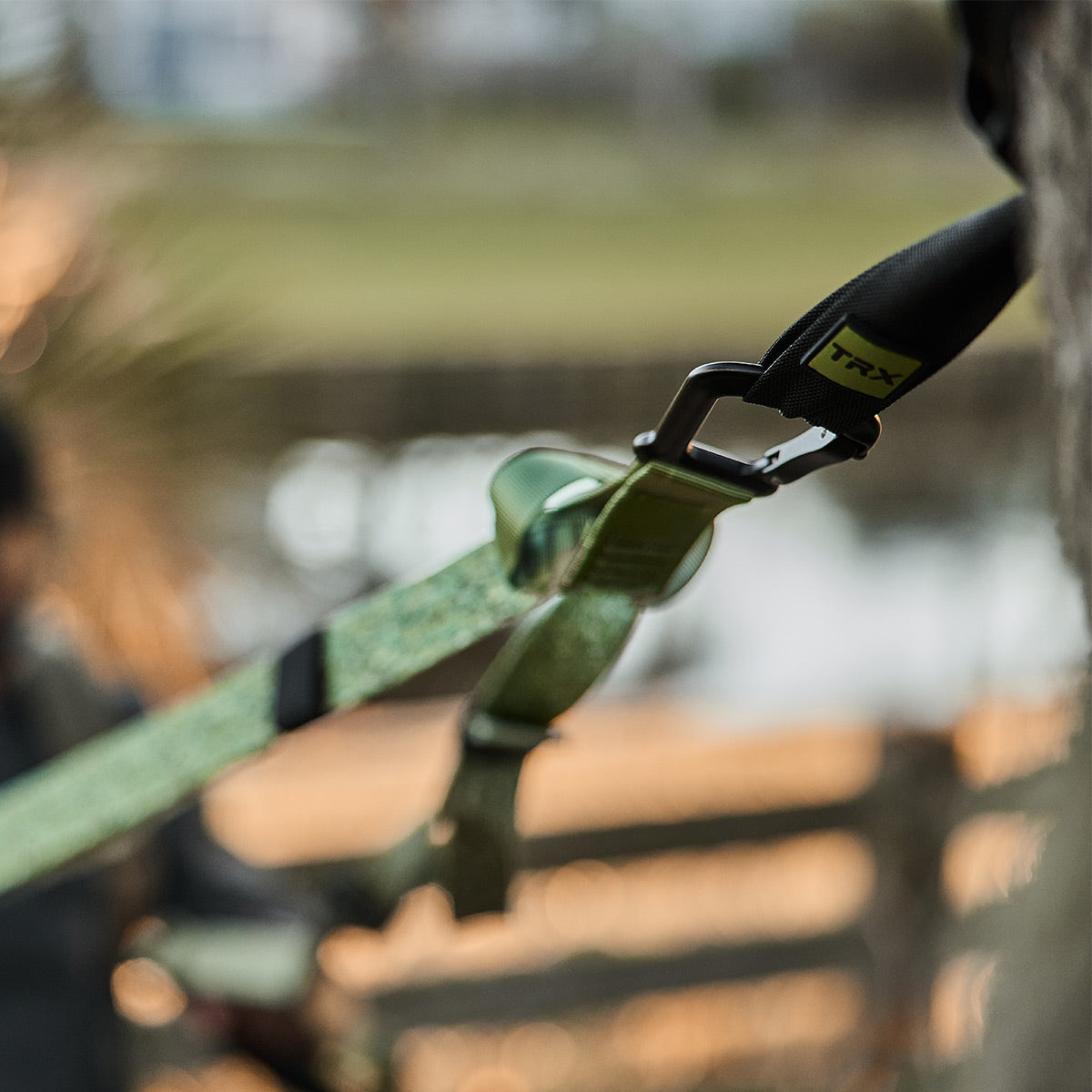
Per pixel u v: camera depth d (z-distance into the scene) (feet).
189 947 3.59
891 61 31.76
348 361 15.57
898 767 8.09
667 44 35.83
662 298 23.72
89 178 6.67
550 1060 8.55
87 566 5.87
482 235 28.91
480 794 1.13
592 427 18.03
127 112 7.79
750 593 15.35
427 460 16.15
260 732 1.25
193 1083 5.84
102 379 5.98
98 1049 3.86
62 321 5.95
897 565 14.32
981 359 13.42
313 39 32.91
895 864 8.00
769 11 34.81
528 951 8.52
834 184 32.45
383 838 8.07
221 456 6.93
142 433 6.10
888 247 22.79
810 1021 8.53
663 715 11.39
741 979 8.59
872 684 11.69
